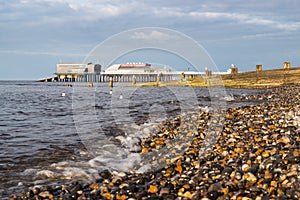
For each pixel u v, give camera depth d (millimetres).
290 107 18578
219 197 6547
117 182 8453
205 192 6914
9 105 35219
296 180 6637
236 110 19828
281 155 8312
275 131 12102
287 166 7488
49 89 79875
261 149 9312
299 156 7805
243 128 13445
